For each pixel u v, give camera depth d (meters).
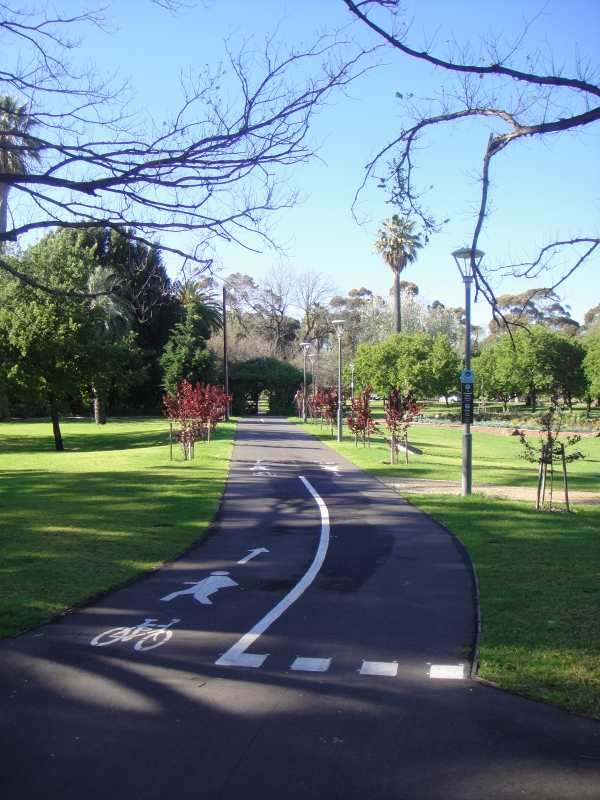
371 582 7.88
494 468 22.91
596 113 4.93
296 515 12.77
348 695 4.71
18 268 29.75
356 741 4.06
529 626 6.09
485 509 13.29
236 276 81.88
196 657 5.44
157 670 5.16
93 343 32.31
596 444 38.12
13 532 10.48
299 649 5.62
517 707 4.52
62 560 8.62
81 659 5.38
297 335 87.12
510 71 5.19
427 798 3.48
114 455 26.52
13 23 7.33
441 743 4.04
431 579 8.00
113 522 11.53
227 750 3.95
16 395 31.80
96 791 3.54
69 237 31.78
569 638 5.76
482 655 5.38
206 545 10.06
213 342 68.12
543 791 3.54
